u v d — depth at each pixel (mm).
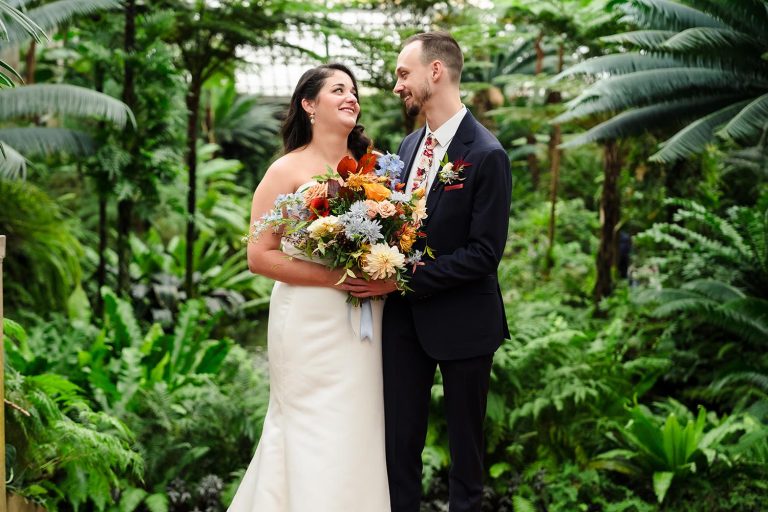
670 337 5648
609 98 5059
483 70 11672
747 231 5496
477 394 2514
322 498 2385
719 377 5121
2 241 2275
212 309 8633
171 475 4039
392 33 6418
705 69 5051
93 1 4914
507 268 8617
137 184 5891
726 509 3809
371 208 2248
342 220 2238
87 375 4309
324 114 2504
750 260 5500
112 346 5066
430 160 2521
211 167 12688
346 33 6137
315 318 2451
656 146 6535
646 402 5562
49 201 6934
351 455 2436
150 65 5750
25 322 6211
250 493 2596
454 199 2414
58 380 3555
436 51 2441
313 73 2529
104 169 5590
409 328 2533
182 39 6406
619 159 6707
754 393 4906
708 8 4691
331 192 2309
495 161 2377
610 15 6062
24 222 6453
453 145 2455
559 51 7832
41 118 8484
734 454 4035
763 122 4395
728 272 5637
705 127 4863
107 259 8484
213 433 4301
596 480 4027
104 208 6629
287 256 2430
